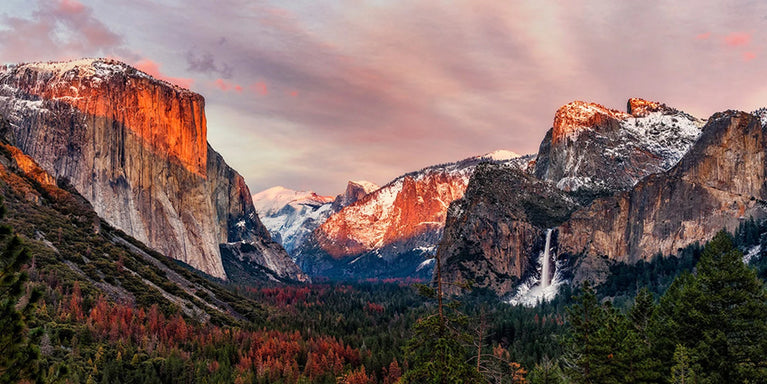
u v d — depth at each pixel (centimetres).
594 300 8538
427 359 5372
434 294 5472
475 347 6184
